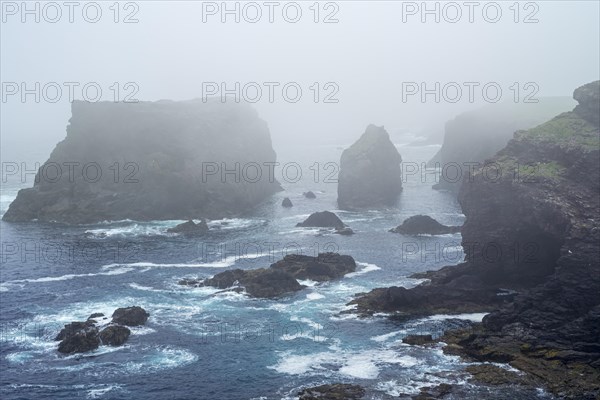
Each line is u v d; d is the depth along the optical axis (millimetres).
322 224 149500
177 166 165625
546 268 93875
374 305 90375
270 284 99375
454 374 68625
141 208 160875
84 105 169000
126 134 169000
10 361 75250
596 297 75250
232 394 66625
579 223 80625
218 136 180625
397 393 64938
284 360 74375
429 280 102125
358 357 74438
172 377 70812
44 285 104750
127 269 113688
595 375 66000
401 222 154625
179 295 98500
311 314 89125
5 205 184625
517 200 91688
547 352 70500
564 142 92625
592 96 97688
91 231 146125
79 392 67688
